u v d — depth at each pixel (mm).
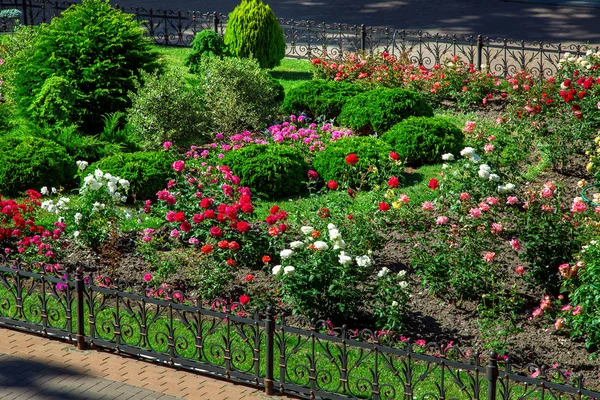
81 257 9688
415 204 11031
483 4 26812
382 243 9664
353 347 8023
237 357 7293
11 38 17547
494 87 16375
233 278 8820
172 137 13469
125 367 7562
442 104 15930
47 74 13906
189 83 16641
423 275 9070
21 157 12016
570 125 12609
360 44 21969
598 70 14078
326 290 8180
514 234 10023
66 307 8047
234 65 14523
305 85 15531
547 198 9094
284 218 8992
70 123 13648
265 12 18188
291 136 13312
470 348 7906
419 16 25406
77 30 14367
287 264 8125
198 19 25312
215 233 8812
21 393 7035
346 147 12336
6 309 8633
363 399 6977
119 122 14148
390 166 11930
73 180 12555
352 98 14922
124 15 14797
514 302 8273
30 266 9367
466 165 9984
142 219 10844
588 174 12125
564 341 8008
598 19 23828
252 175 11719
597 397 5883
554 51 17406
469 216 9258
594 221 8844
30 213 10062
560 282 8719
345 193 10023
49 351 7836
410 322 8352
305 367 7031
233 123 14297
